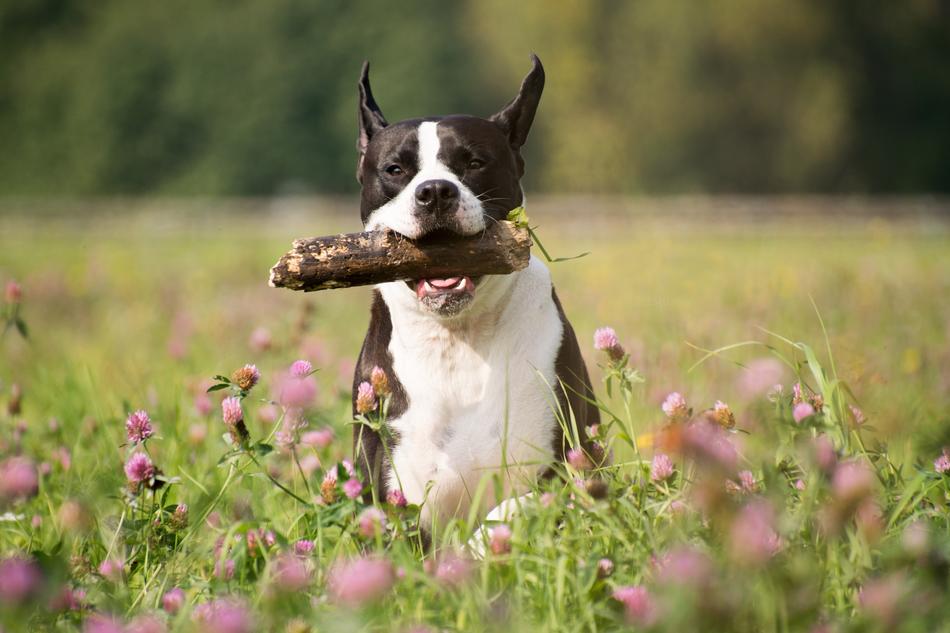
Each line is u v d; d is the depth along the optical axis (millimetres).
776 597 4367
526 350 6930
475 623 4766
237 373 6215
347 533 5941
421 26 79938
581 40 74312
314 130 83812
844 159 75062
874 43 75125
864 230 41219
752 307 14742
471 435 6812
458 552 5574
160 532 6195
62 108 88875
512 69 76500
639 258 26234
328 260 6477
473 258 6512
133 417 6430
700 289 18312
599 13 74312
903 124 76312
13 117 89000
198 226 49750
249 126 82938
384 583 4719
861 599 4715
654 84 73375
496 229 6570
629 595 4754
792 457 5543
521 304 6996
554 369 6977
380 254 6512
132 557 5980
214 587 5238
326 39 82812
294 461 6535
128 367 12695
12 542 7227
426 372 6891
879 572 4941
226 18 86000
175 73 86188
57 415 9984
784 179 75000
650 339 11984
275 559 5453
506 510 5594
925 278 18781
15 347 14984
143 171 87375
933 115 76062
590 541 5363
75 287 21422
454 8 82125
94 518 6824
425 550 6844
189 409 9320
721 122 73875
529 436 6824
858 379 8273
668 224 43219
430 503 6832
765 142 74500
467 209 6492
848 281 17219
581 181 73375
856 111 75125
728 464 4855
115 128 86812
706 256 27297
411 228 6469
